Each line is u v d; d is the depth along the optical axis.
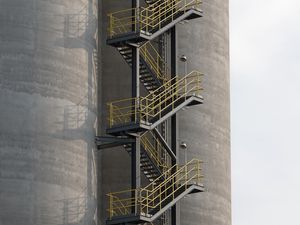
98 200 64.44
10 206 56.12
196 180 65.44
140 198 59.25
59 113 58.03
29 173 56.72
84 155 58.75
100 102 65.56
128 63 62.56
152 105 62.09
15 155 56.69
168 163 62.53
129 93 65.94
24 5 58.38
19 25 58.09
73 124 58.44
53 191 57.03
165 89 62.16
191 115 66.50
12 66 57.56
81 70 59.47
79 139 58.56
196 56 67.38
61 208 57.12
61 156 57.62
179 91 65.50
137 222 58.81
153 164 61.34
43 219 56.53
